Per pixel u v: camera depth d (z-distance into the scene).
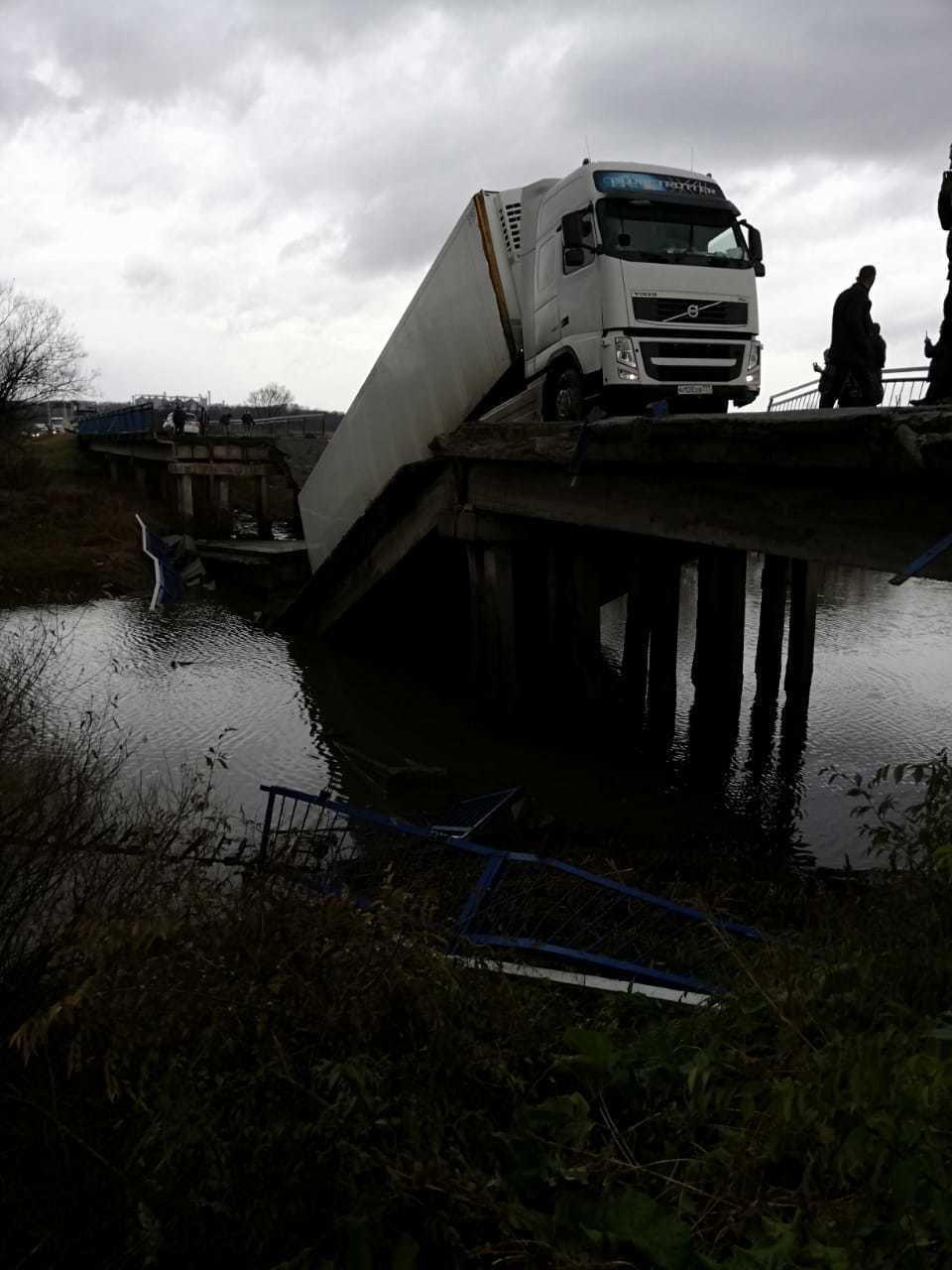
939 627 18.98
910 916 3.74
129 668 15.58
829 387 10.05
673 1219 2.13
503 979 3.46
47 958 3.10
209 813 8.44
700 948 4.76
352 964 2.94
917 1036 2.32
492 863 5.20
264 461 30.84
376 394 15.16
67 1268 2.17
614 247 10.16
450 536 13.70
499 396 13.37
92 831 4.89
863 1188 1.92
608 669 16.02
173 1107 2.32
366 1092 2.46
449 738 12.48
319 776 10.70
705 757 11.63
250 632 19.27
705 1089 2.69
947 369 7.55
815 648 17.19
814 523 7.79
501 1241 2.14
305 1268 2.10
